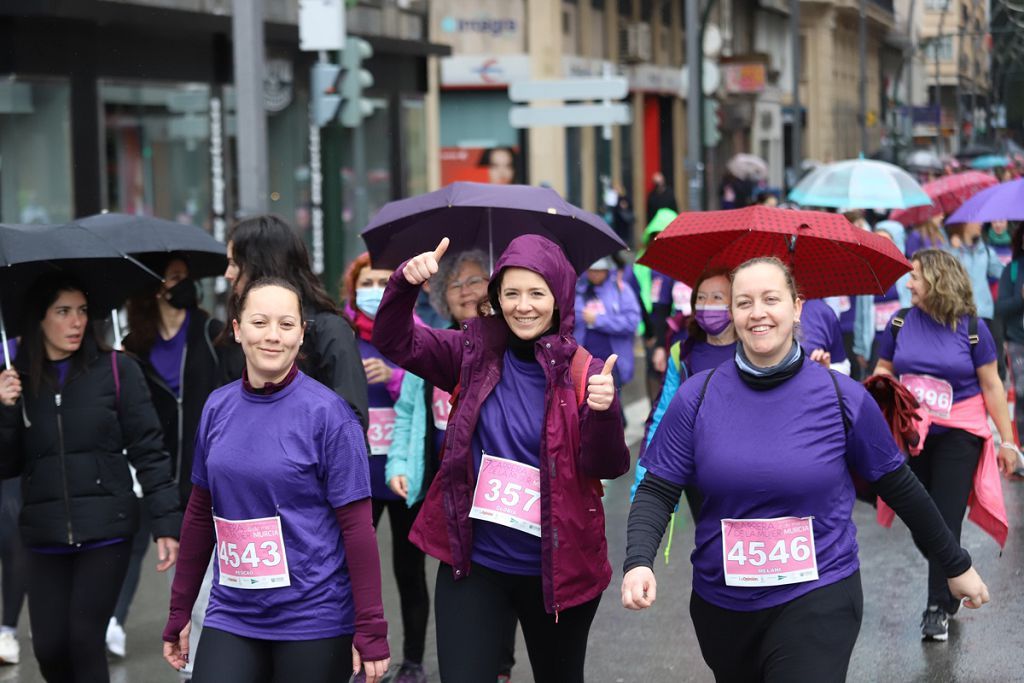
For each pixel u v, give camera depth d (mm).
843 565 4918
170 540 6250
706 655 5129
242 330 5035
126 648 8023
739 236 6785
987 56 41469
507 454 5215
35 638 6199
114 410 6227
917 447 5414
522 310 5141
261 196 10648
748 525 4902
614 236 6848
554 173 33562
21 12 15422
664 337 12898
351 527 5027
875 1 59719
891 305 13375
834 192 15805
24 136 15727
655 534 4977
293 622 5016
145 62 17484
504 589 5258
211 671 4988
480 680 5188
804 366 4980
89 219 7418
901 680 7195
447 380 5488
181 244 7355
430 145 31906
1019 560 9680
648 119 44094
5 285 6270
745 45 53656
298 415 5043
